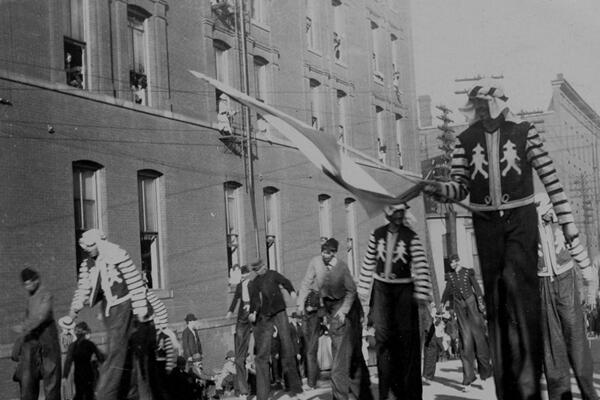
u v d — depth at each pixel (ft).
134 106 60.34
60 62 54.03
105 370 26.68
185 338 46.96
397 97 106.11
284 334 34.83
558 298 22.29
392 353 22.49
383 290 22.53
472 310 37.55
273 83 80.64
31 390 32.09
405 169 106.83
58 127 53.11
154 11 64.49
